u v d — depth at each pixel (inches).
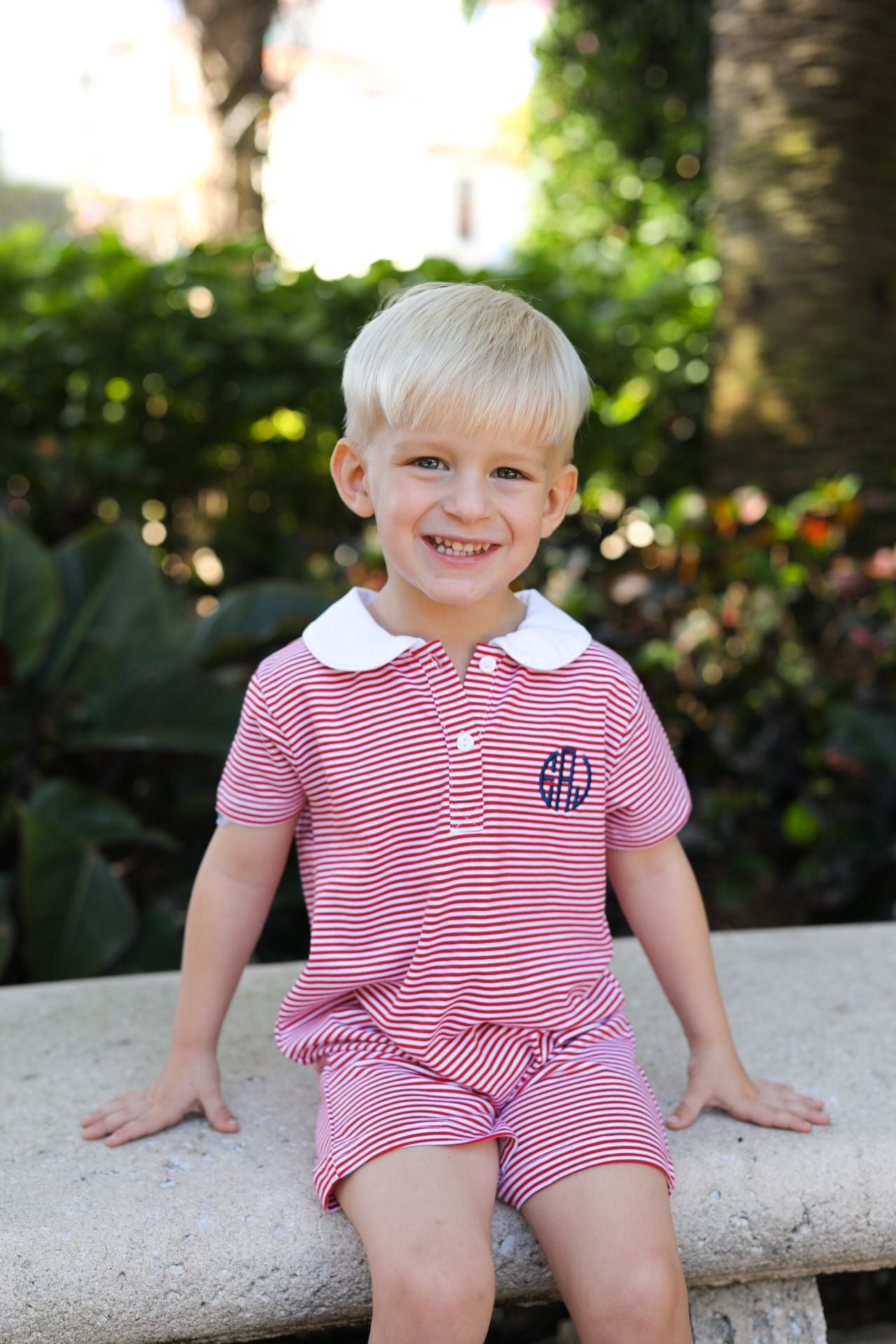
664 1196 49.6
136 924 83.0
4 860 95.4
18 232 155.7
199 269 144.6
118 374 142.4
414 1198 47.4
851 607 112.3
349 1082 53.5
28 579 98.2
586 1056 54.6
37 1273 50.0
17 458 140.6
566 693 56.1
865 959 78.4
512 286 156.8
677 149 279.6
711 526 117.5
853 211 136.9
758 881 109.6
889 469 139.5
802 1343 57.0
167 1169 55.0
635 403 161.5
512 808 54.6
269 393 143.0
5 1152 56.5
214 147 193.5
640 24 281.1
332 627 56.4
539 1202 49.6
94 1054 66.2
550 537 120.5
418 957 54.0
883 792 103.7
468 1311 44.8
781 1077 63.4
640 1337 45.4
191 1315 51.1
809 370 138.6
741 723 109.8
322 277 153.2
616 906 98.0
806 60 136.4
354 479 58.6
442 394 52.3
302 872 59.8
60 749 95.7
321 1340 66.9
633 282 175.2
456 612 56.8
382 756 54.5
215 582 143.8
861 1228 55.9
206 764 100.3
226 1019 70.3
